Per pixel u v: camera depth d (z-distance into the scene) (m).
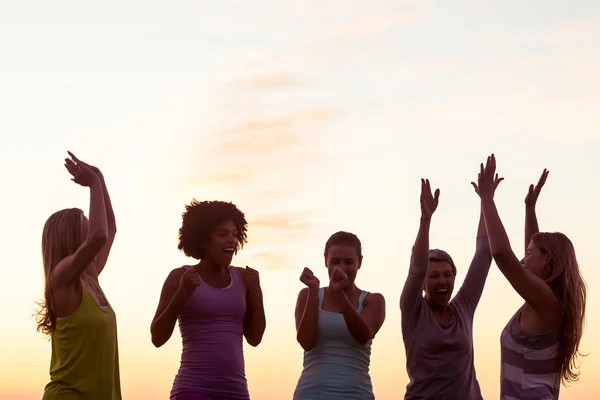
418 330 6.41
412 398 6.40
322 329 6.10
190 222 5.95
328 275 6.29
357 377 6.07
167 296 5.86
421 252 6.38
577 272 5.70
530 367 5.66
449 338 6.39
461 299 6.66
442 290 6.52
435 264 6.57
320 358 6.09
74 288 5.43
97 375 5.45
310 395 6.03
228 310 5.79
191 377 5.66
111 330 5.58
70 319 5.40
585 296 5.72
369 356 6.21
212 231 5.89
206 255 5.96
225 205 6.02
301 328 6.06
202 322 5.75
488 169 5.81
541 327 5.64
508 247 5.57
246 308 6.03
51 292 5.43
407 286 6.43
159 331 5.67
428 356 6.37
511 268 5.57
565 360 5.64
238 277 5.99
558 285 5.68
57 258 5.51
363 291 6.34
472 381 6.51
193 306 5.74
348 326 5.95
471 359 6.54
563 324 5.64
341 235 6.30
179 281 5.89
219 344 5.72
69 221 5.56
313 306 6.04
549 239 5.76
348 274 6.22
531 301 5.60
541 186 6.71
